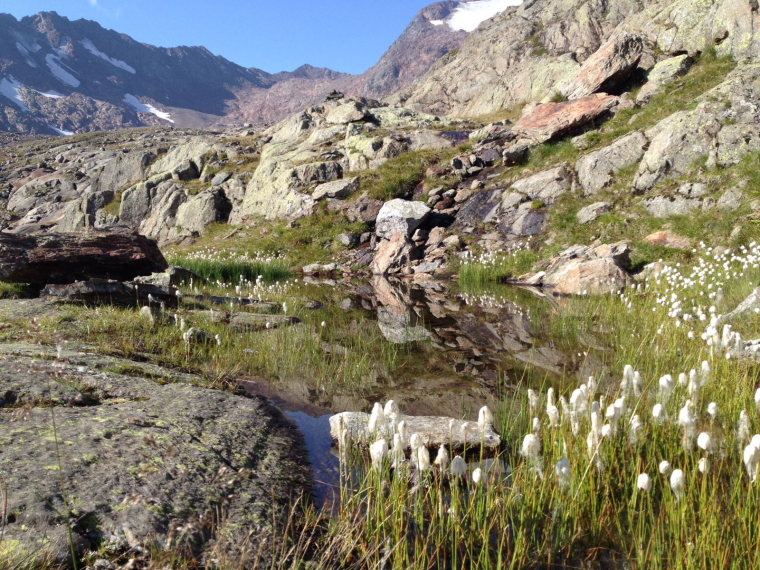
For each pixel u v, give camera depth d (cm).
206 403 618
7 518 310
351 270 2664
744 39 2688
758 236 1689
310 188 3484
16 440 414
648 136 2377
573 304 1495
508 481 481
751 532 370
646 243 1927
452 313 1484
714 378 652
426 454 386
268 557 341
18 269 1299
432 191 2995
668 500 396
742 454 424
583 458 443
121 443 445
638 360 879
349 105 4384
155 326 1004
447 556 377
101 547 312
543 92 5203
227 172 4269
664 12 3284
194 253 3072
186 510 367
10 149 12012
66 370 619
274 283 2211
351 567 357
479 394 763
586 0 6131
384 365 927
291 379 827
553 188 2527
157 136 12525
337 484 478
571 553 381
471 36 8400
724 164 2012
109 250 1527
